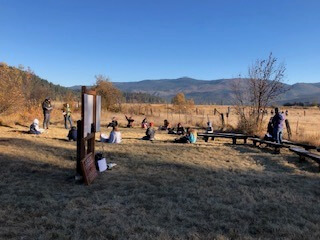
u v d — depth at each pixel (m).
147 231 5.55
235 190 8.16
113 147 14.41
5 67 26.09
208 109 66.75
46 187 8.05
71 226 5.71
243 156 13.07
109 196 7.49
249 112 23.39
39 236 5.21
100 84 43.47
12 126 21.22
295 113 64.44
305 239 5.38
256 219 6.27
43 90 38.84
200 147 15.32
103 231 5.50
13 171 9.52
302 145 14.92
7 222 5.79
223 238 5.28
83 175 8.37
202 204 7.05
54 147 13.57
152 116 38.94
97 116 10.23
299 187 8.59
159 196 7.60
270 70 22.83
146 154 12.80
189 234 5.41
